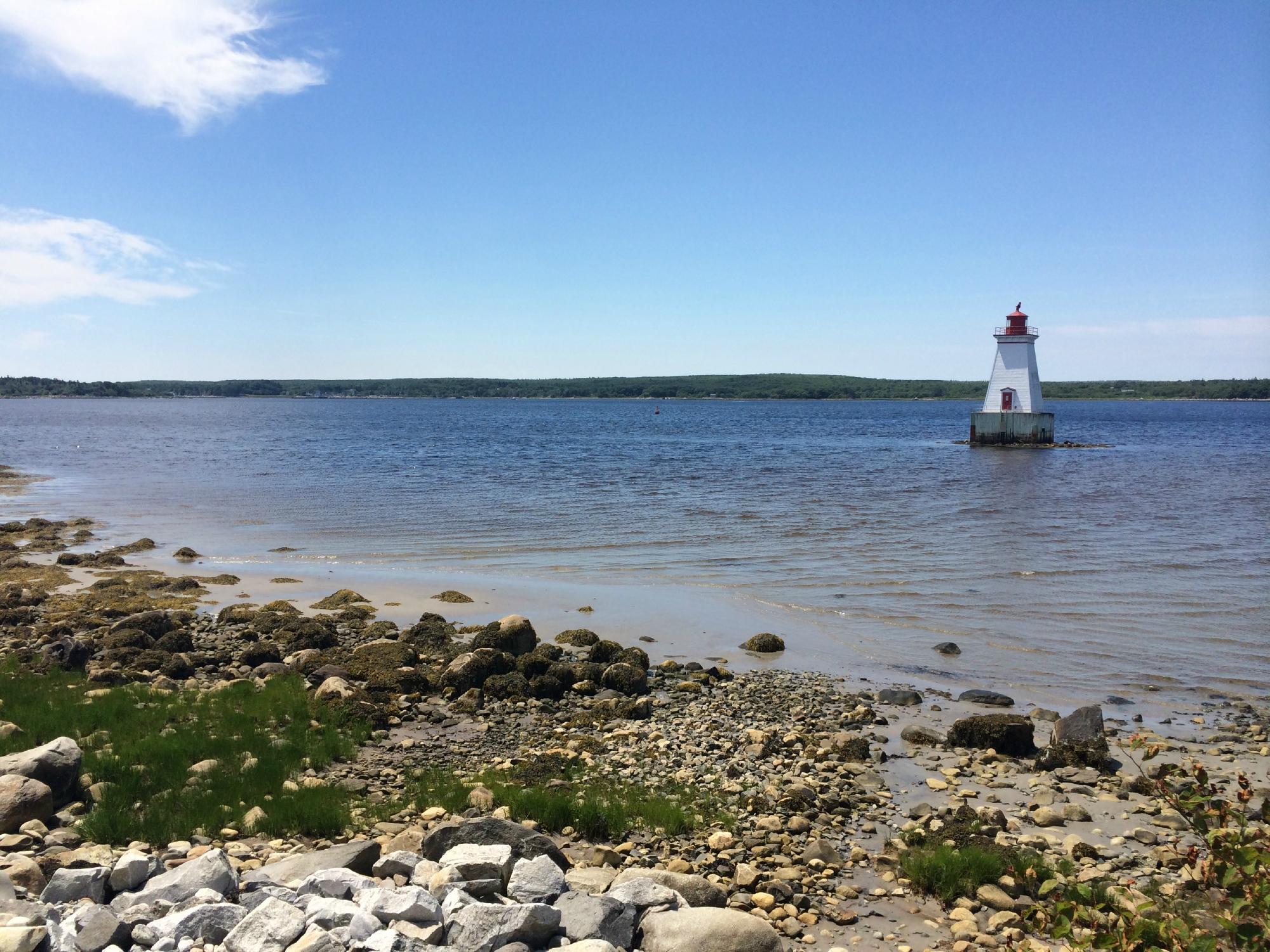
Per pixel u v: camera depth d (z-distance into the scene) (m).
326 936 6.48
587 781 11.98
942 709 15.64
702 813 10.99
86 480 52.81
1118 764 13.09
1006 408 85.62
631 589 24.91
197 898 7.21
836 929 8.43
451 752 13.34
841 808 11.25
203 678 16.53
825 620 21.72
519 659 17.19
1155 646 19.45
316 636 19.02
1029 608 22.61
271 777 11.20
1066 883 8.10
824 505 41.81
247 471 58.09
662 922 7.31
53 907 6.98
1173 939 6.62
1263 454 77.38
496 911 6.89
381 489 47.31
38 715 12.93
